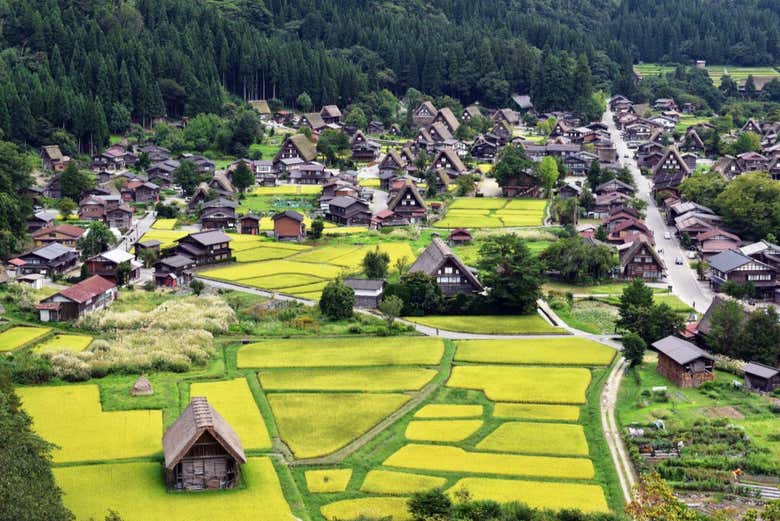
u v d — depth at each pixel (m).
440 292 145.38
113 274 155.75
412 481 84.94
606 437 95.44
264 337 129.88
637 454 89.88
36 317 133.75
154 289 153.50
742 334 121.38
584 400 105.50
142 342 123.19
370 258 157.25
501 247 150.50
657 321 129.00
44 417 97.88
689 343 115.81
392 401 104.75
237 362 118.19
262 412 101.00
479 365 117.88
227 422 94.19
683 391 109.81
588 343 128.12
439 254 150.38
